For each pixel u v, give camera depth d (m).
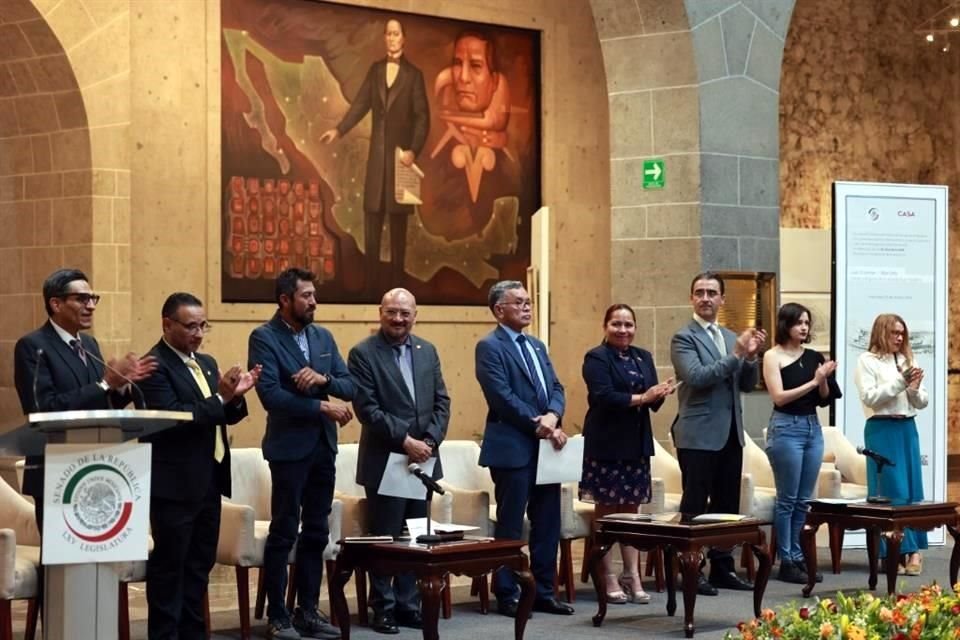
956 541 8.37
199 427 6.35
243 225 11.02
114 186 10.11
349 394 7.16
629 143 10.42
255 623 7.61
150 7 10.52
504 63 12.44
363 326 11.66
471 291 12.30
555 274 12.70
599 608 7.59
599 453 8.09
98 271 10.05
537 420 7.66
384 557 6.45
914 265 10.33
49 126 10.19
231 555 7.09
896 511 8.08
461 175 12.22
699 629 7.42
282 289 7.09
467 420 12.28
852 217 10.20
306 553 7.18
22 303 10.47
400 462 7.32
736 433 8.39
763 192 10.46
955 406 16.75
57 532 4.67
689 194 10.18
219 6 10.85
